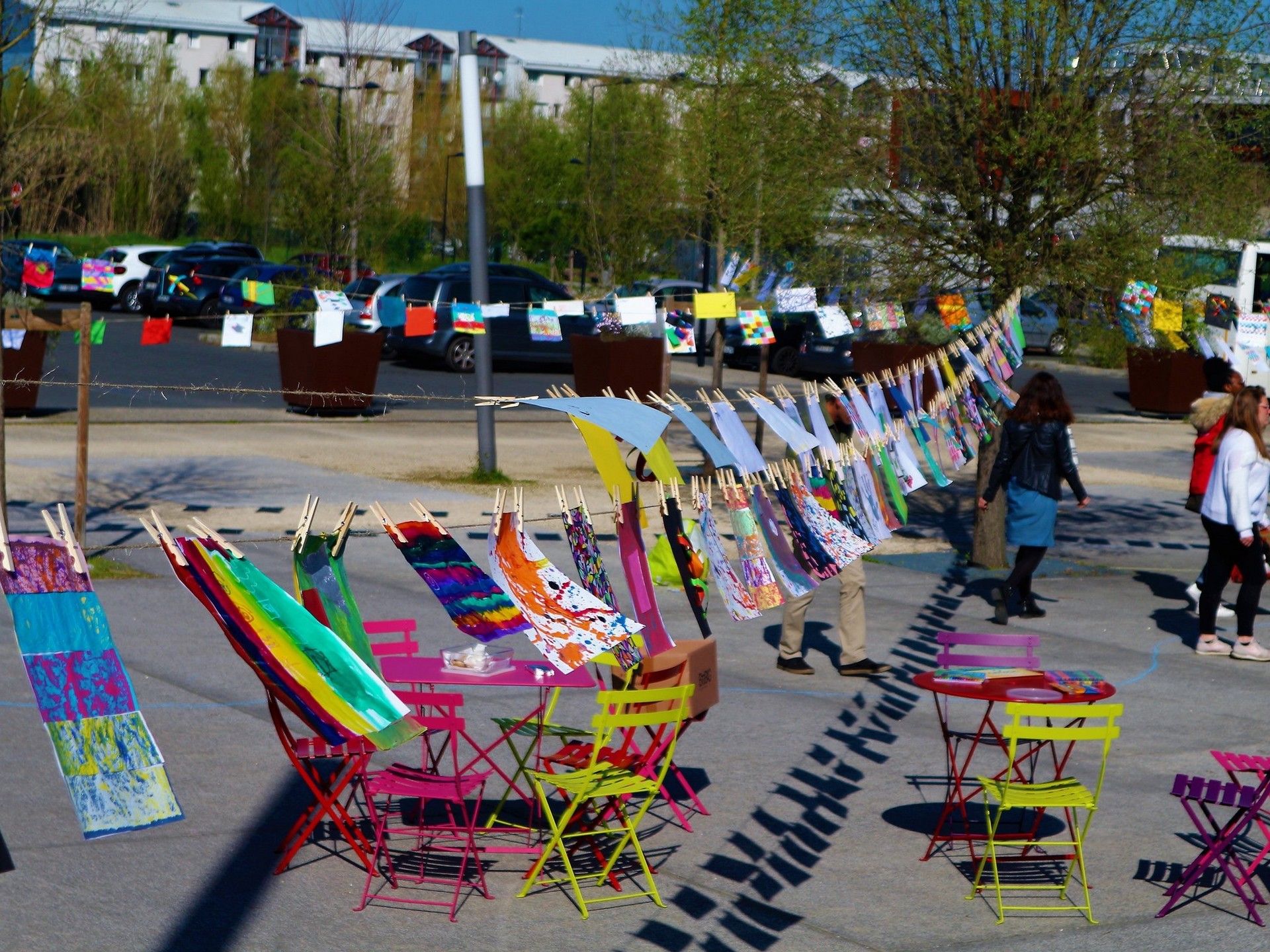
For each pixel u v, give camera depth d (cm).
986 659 666
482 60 9481
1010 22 1159
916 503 1742
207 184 6081
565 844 591
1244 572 984
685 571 553
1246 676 945
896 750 745
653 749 589
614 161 2942
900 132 1217
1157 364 2791
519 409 2517
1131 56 1183
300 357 2220
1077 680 616
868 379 721
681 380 3022
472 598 502
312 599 511
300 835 555
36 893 517
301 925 502
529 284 3070
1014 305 831
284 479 1603
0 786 632
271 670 441
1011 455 1062
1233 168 1180
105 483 1518
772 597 593
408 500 1502
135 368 2731
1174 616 1132
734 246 1673
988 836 549
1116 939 514
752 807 651
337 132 3284
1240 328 1197
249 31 8394
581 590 530
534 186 5800
